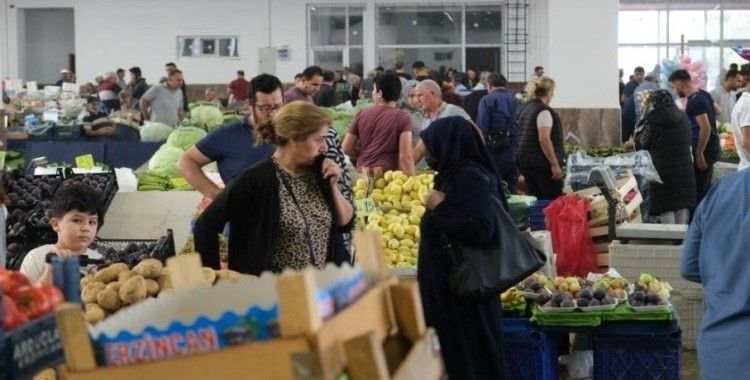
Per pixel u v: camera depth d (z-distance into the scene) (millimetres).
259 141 6359
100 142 18828
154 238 10211
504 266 6719
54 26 41594
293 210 6047
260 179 6047
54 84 41625
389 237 9234
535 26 37188
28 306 3408
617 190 10133
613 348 7574
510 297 7664
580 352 8602
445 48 38094
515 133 15133
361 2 38000
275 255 6070
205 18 38375
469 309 6891
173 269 3736
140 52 38594
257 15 38250
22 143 19875
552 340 7863
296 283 2758
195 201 10523
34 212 9375
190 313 3020
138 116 23297
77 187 6570
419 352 3285
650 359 7527
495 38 37906
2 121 15281
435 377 3424
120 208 10469
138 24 38500
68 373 2934
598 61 22875
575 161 12430
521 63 37375
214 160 7715
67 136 21016
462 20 37875
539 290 7785
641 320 7484
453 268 6820
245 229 6133
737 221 5242
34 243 8977
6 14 39750
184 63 38531
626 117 19797
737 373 5191
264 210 6051
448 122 6852
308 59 38406
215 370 2818
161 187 12062
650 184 12945
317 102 24578
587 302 7555
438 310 6867
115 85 31250
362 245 3412
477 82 33031
